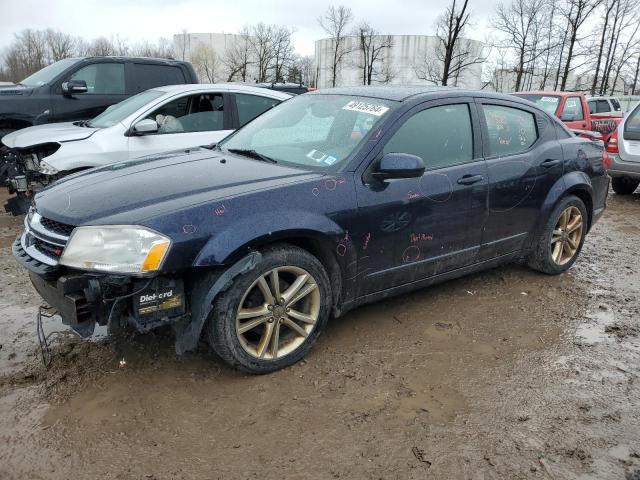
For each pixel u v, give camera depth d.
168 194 3.00
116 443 2.56
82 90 7.89
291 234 3.06
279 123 4.16
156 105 6.31
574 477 2.41
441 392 3.05
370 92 4.00
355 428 2.71
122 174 3.41
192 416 2.77
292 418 2.77
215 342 2.98
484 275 4.93
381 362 3.35
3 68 52.41
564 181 4.66
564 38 26.78
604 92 28.64
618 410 2.92
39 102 7.75
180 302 2.88
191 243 2.78
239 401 2.91
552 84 31.53
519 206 4.34
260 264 2.99
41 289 3.00
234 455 2.50
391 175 3.35
